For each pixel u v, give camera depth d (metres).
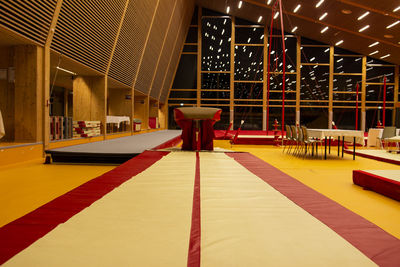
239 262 1.05
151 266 1.00
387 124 16.20
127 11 7.47
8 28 4.08
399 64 15.79
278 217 1.56
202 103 16.25
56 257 1.06
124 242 1.20
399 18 10.80
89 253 1.09
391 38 12.77
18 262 1.02
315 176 3.89
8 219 2.06
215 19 16.05
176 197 1.92
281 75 16.06
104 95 7.66
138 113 12.34
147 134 10.94
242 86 16.11
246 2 13.27
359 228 1.43
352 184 3.40
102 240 1.22
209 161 3.61
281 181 2.51
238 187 2.24
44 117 5.08
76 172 3.98
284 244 1.22
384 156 5.62
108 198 1.87
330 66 15.97
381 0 9.95
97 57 6.93
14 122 5.11
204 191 2.10
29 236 1.27
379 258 1.11
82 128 6.66
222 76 16.11
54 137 5.53
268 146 8.73
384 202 2.64
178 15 12.35
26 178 3.53
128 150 5.00
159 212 1.60
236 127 16.47
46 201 2.53
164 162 3.48
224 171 2.93
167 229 1.36
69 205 1.74
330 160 5.57
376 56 15.52
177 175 2.68
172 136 9.52
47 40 4.96
